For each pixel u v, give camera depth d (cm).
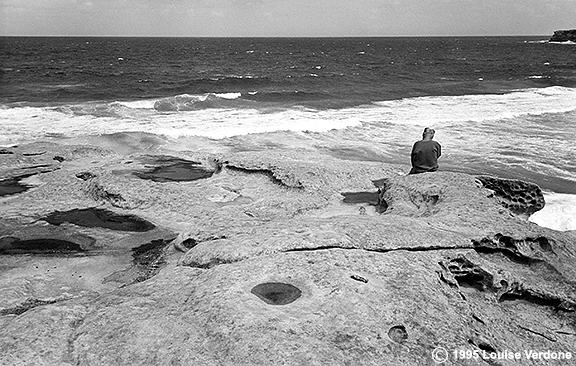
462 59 9469
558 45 17150
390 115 2631
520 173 1738
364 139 2109
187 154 1584
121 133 1942
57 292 784
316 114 2611
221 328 568
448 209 917
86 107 2588
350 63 7969
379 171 1378
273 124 2269
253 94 3462
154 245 953
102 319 603
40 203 1136
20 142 1853
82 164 1452
